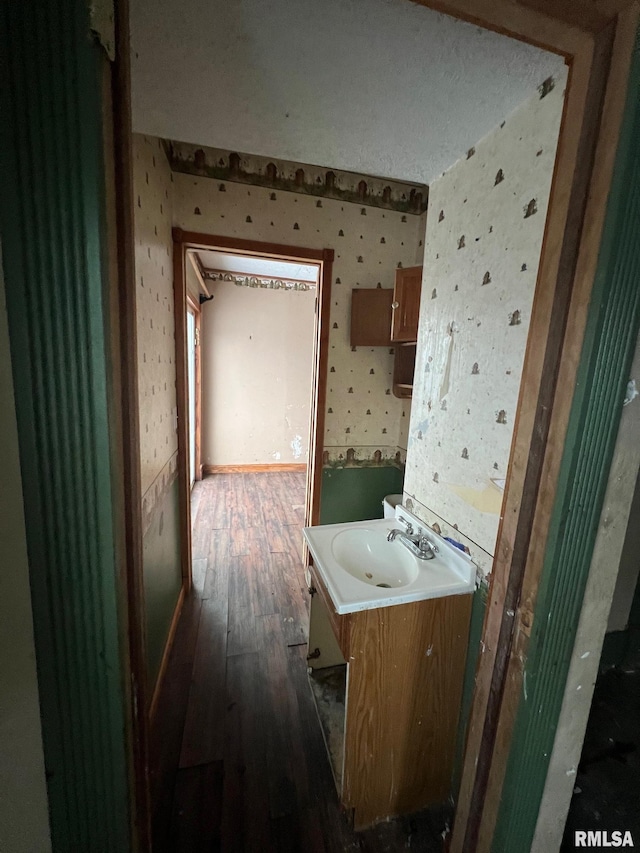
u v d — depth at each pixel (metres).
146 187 1.40
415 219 2.24
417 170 1.22
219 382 4.41
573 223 0.64
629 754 1.39
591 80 0.60
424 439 1.34
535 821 0.86
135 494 0.53
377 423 2.38
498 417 0.98
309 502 2.44
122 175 0.46
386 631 1.03
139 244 1.32
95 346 0.43
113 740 0.54
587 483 0.69
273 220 2.04
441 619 1.08
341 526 1.46
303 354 4.58
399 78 0.81
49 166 0.39
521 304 0.90
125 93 0.46
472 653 1.10
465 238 1.11
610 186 0.59
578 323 0.64
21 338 0.41
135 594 0.55
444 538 1.23
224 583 2.36
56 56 0.38
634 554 1.74
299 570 2.53
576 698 0.82
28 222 0.40
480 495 1.05
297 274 3.63
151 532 1.48
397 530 1.32
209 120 0.98
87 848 0.56
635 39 0.55
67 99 0.39
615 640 1.80
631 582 1.78
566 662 0.78
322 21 0.67
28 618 0.47
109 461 0.46
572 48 0.62
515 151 0.90
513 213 0.91
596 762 1.35
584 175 0.62
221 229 1.97
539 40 0.60
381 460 2.42
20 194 0.39
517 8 0.54
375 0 0.63
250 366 4.46
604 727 1.50
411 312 1.86
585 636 0.79
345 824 1.13
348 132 1.01
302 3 0.64
